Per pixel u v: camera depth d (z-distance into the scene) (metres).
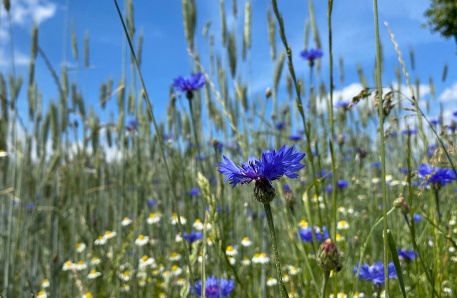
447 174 0.35
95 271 0.60
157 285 0.62
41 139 0.67
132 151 0.71
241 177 0.21
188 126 0.70
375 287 0.39
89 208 0.71
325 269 0.21
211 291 0.38
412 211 0.29
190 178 0.64
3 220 0.59
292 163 0.21
